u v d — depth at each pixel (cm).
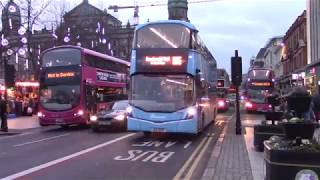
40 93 2844
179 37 2070
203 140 2067
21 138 2298
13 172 1240
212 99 2936
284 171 774
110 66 3328
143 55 2069
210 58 2802
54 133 2564
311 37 4928
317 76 4519
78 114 2784
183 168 1304
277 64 9644
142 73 2067
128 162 1416
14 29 3950
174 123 2011
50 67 2848
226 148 1711
